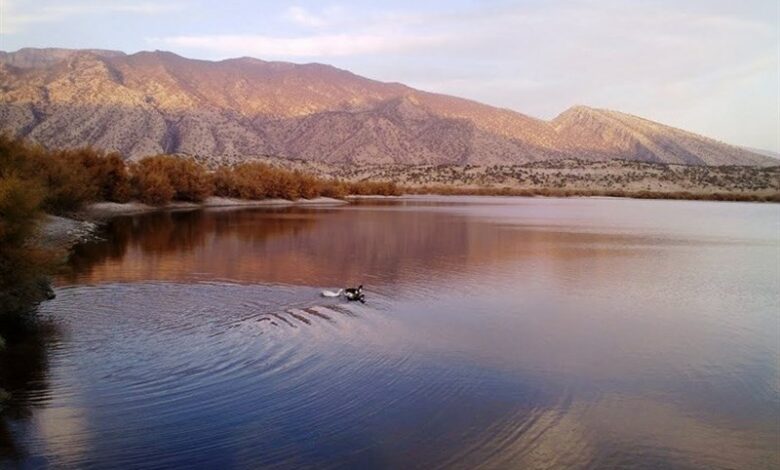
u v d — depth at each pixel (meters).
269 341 14.80
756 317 18.95
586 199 121.75
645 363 14.05
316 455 9.20
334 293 20.62
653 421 10.78
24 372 12.27
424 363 13.54
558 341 15.77
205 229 42.69
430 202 97.81
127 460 8.91
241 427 10.06
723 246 38.44
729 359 14.48
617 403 11.57
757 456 9.55
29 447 9.24
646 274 26.92
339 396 11.48
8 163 29.20
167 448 9.30
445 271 26.33
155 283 21.69
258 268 25.75
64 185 44.12
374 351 14.30
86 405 10.77
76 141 159.38
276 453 9.23
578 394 11.98
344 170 175.38
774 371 13.62
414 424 10.34
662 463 9.27
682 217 66.25
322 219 54.47
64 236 35.00
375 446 9.52
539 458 9.30
